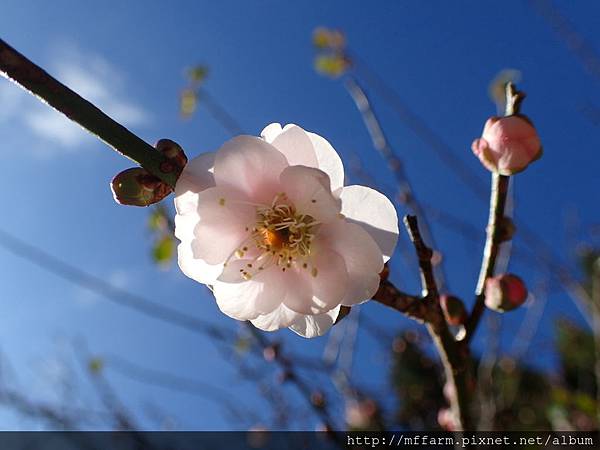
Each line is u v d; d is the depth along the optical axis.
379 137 0.18
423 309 0.08
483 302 0.09
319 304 0.07
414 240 0.08
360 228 0.07
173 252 0.17
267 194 0.07
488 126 0.09
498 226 0.09
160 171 0.06
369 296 0.07
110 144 0.06
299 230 0.07
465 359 0.09
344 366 0.21
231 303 0.08
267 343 0.19
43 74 0.05
